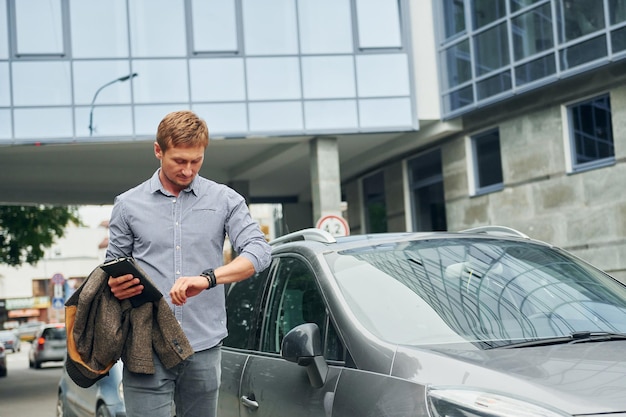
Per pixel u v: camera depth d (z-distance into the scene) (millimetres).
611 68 17672
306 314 4539
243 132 21297
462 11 21594
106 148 21891
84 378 3598
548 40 18797
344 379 3924
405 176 25078
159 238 3756
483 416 3191
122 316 3613
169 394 3715
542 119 19594
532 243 5102
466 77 21453
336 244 4859
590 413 3115
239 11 21375
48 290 88438
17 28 20344
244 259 3699
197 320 3754
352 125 21719
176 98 20984
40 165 24297
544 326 4121
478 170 22062
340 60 21750
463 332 4020
